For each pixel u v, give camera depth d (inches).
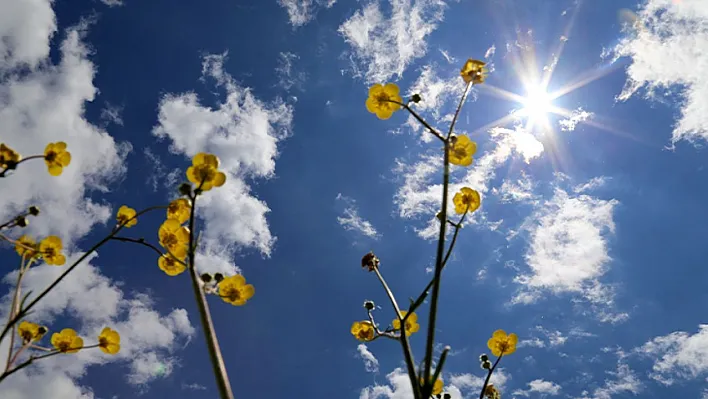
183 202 12.3
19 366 11.1
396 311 12.0
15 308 10.6
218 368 8.3
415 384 9.2
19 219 12.4
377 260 13.2
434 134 11.5
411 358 10.0
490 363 13.9
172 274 12.1
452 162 11.9
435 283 9.5
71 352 12.8
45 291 10.8
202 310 8.9
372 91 13.3
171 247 12.0
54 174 13.5
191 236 9.6
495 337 14.1
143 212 12.1
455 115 11.6
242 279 11.5
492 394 13.9
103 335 13.3
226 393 8.0
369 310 13.9
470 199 11.8
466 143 12.0
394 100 13.1
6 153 12.0
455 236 10.7
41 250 12.8
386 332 13.7
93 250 11.6
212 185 10.1
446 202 10.3
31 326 12.6
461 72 12.2
